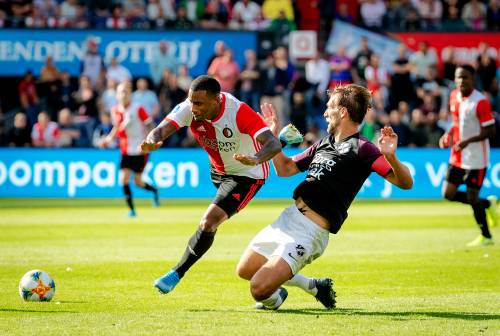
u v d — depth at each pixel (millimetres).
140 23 39500
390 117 36656
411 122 36594
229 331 9773
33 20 39219
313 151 11438
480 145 19922
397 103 38062
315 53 38344
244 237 21234
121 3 40906
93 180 34812
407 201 33906
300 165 11516
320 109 37219
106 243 19734
